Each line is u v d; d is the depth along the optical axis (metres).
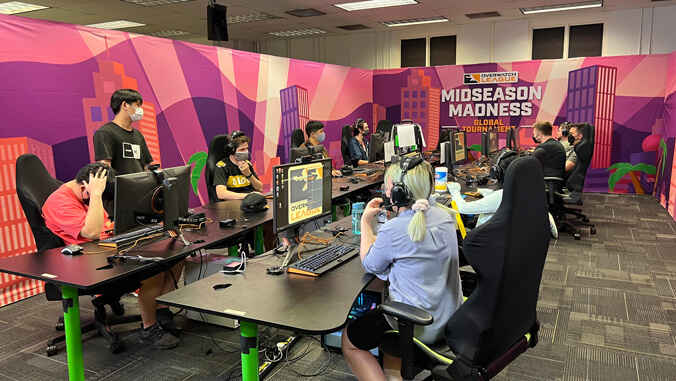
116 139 3.26
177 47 5.05
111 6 7.38
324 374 2.43
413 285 1.70
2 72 3.39
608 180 7.77
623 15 8.30
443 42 9.86
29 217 2.53
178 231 2.52
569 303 3.34
